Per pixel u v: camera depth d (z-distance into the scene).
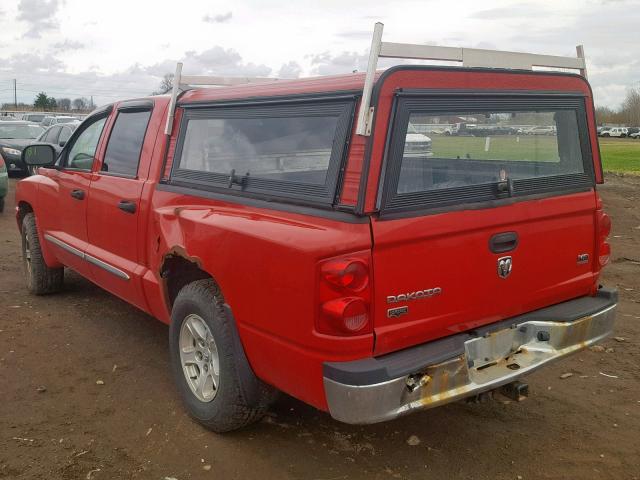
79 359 4.96
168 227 4.00
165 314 4.40
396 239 2.96
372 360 2.96
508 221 3.39
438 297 3.16
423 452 3.69
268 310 3.19
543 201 3.60
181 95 4.39
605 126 84.94
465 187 3.26
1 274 7.46
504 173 3.47
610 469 3.54
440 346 3.18
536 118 3.60
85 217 5.27
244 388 3.53
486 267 3.34
